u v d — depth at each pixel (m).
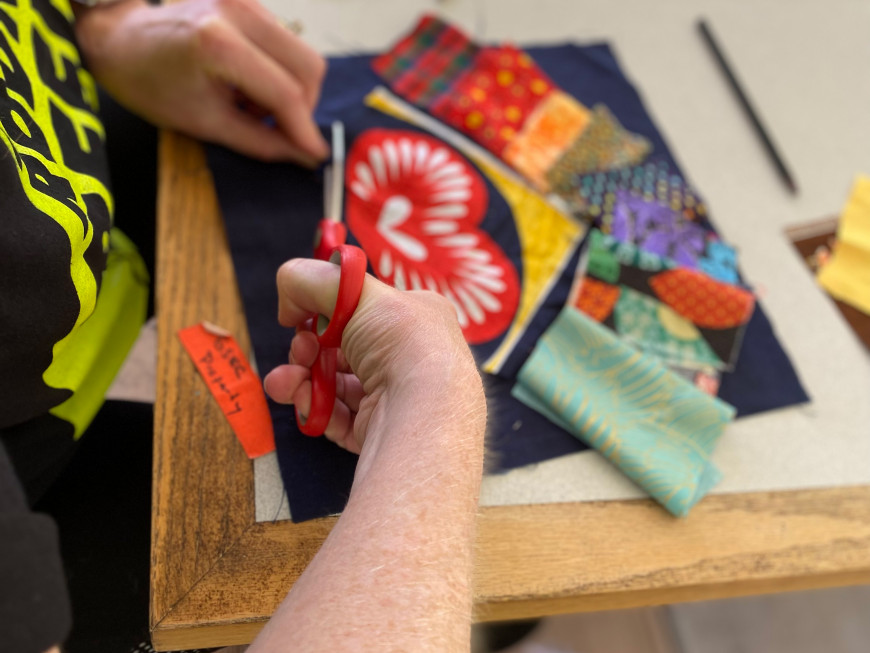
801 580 0.51
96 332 0.55
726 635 1.06
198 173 0.62
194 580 0.43
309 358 0.46
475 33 0.82
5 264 0.38
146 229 0.70
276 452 0.48
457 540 0.34
